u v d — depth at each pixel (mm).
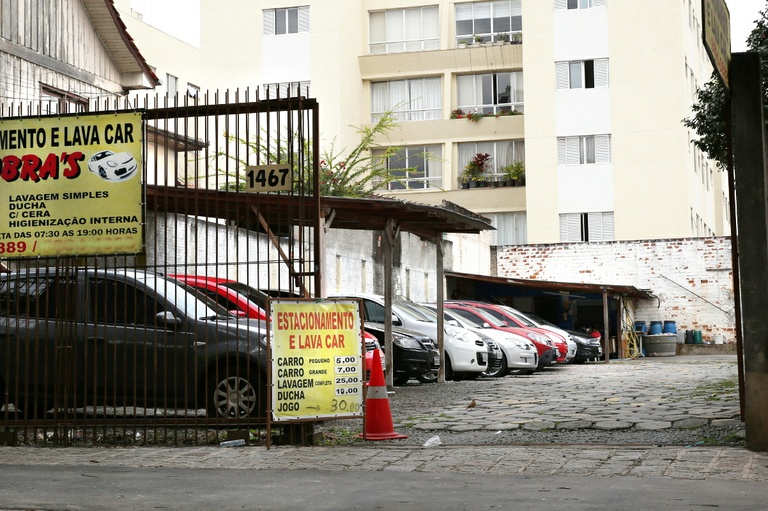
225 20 47562
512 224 46156
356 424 12062
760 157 9422
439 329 19406
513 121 46250
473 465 8781
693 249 38250
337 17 46188
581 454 9273
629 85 43188
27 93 20656
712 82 15234
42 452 10031
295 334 10227
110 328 11211
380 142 47688
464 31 48031
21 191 10922
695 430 10867
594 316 37906
